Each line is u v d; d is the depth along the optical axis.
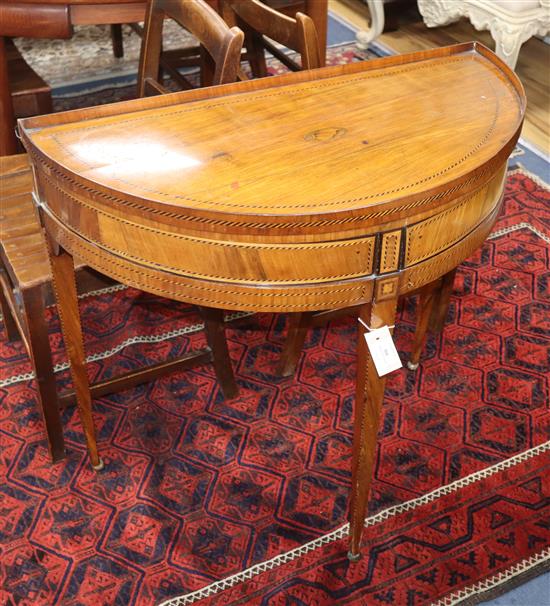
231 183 1.54
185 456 2.35
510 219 3.28
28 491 2.25
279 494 2.25
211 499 2.23
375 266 1.53
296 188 1.52
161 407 2.50
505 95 1.84
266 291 1.54
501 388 2.56
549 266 3.05
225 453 2.36
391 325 1.64
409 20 4.98
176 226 1.47
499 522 2.16
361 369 1.72
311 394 2.55
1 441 2.39
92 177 1.54
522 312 2.85
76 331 2.02
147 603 1.98
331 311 2.47
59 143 1.64
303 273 1.52
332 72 1.91
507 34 3.78
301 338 2.51
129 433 2.42
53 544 2.12
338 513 2.20
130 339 2.75
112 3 2.82
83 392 2.14
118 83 4.35
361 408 1.77
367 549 2.09
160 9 2.30
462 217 1.60
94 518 2.18
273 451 2.37
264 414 2.48
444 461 2.33
